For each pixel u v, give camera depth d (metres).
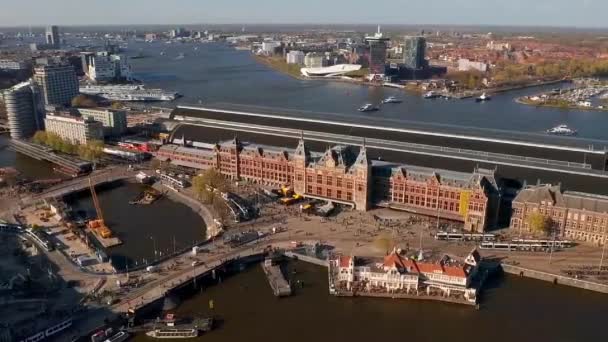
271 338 196.00
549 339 193.75
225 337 196.88
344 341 193.88
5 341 185.88
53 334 194.38
